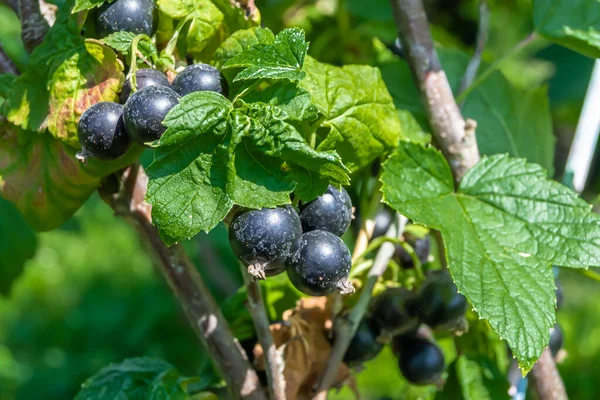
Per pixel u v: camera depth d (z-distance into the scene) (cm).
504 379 34
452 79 37
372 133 30
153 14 29
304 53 27
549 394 34
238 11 30
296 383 31
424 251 34
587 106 37
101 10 29
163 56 29
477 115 36
